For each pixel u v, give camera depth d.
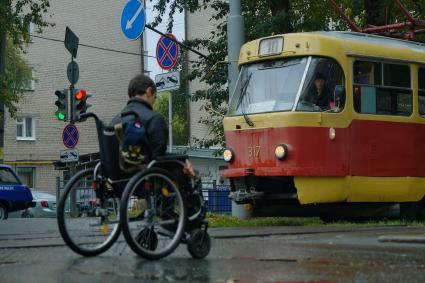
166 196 7.09
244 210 16.72
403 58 16.73
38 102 50.00
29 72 46.22
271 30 24.59
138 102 7.19
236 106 16.03
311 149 14.81
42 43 50.44
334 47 15.38
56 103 21.80
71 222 7.11
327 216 16.58
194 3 28.06
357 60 15.78
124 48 54.41
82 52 52.53
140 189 6.96
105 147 7.07
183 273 6.08
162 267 6.46
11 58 45.22
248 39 25.45
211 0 28.22
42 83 50.28
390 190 16.02
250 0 26.28
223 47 27.16
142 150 7.04
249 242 9.40
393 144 16.17
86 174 7.15
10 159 48.75
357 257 7.27
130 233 6.87
